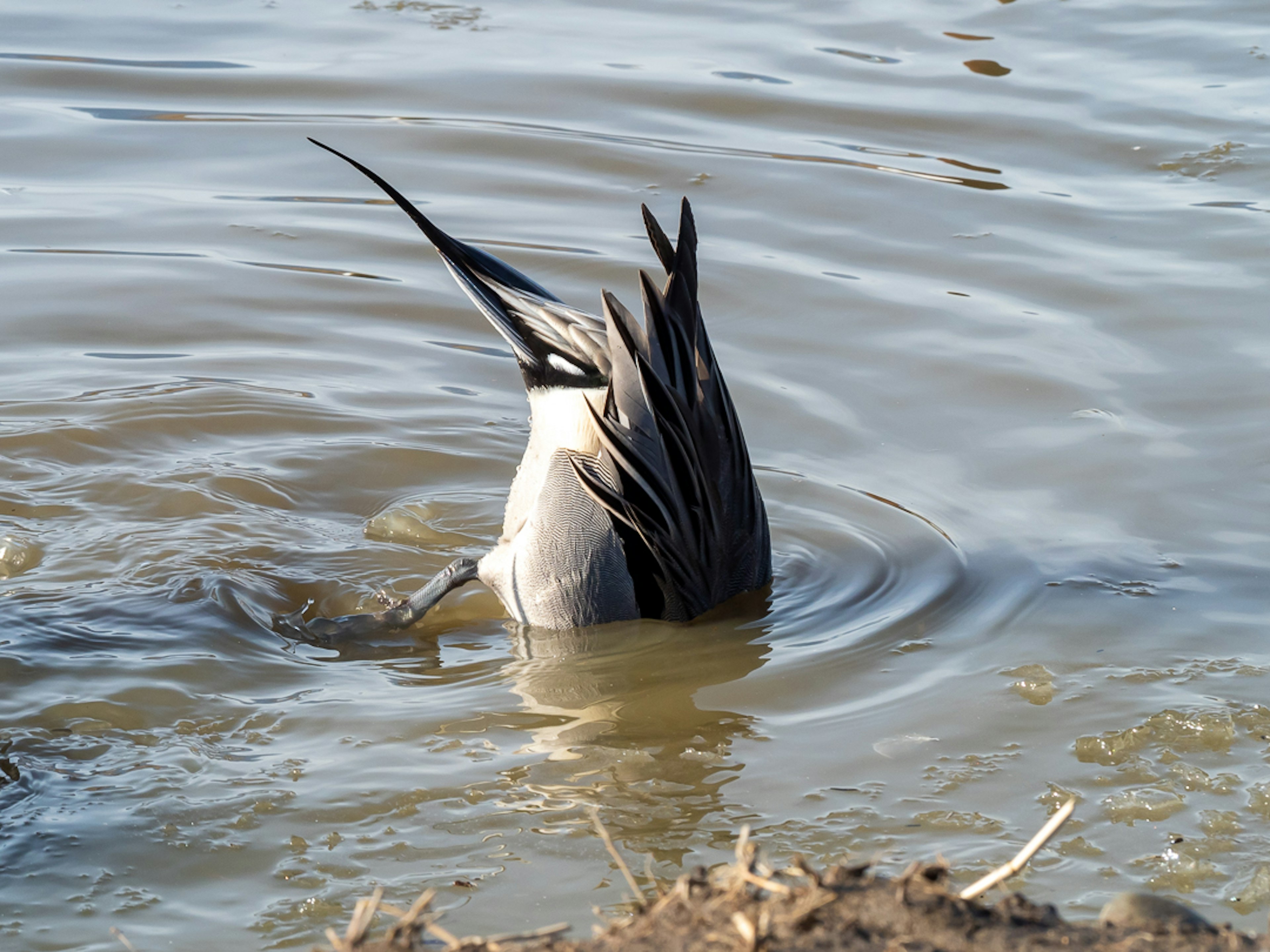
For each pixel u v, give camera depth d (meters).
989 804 8.54
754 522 11.38
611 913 7.43
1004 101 20.19
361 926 5.78
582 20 23.33
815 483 12.86
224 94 20.27
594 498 10.77
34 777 8.64
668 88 20.56
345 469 13.27
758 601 11.37
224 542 11.98
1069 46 22.16
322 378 14.65
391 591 11.55
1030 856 5.79
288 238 16.95
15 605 10.80
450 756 9.08
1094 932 5.57
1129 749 9.10
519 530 11.24
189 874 7.81
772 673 10.24
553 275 15.93
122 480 12.82
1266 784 8.70
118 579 11.30
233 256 16.59
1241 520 12.05
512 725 9.51
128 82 20.50
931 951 5.29
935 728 9.42
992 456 13.13
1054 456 13.09
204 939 7.29
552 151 18.81
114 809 8.37
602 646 10.76
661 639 10.84
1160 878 7.81
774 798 8.61
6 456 13.05
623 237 16.84
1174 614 10.80
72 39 21.89
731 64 21.45
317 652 10.62
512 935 6.39
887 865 7.88
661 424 10.61
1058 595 11.09
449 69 21.11
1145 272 16.03
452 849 8.07
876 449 13.31
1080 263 16.27
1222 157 18.44
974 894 5.78
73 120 19.45
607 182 18.16
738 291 15.87
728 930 5.45
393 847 8.09
